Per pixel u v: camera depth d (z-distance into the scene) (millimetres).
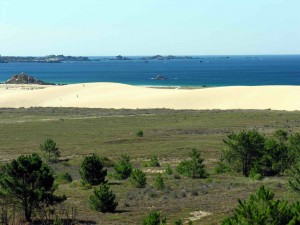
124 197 37250
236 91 139125
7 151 69062
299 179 28328
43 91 160250
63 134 85375
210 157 62406
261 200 17672
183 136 80562
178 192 37906
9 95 158625
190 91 144500
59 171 55281
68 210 31875
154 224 23672
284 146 48625
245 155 48781
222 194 36906
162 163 59406
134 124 96562
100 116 110875
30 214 29125
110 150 69062
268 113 107812
